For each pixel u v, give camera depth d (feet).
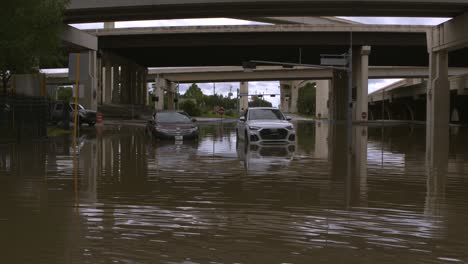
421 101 271.69
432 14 127.85
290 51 194.08
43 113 68.64
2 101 60.90
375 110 399.24
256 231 17.78
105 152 49.93
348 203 23.12
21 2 63.72
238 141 68.39
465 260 14.47
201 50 194.59
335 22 231.09
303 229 18.11
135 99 241.14
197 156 46.14
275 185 28.50
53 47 73.41
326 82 360.07
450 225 18.83
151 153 48.98
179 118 73.97
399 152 52.60
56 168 36.01
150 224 18.75
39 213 20.48
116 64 222.07
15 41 63.52
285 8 126.93
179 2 124.57
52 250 15.23
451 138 82.69
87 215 20.22
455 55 194.39
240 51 195.93
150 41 181.68
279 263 14.07
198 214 20.58
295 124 171.63
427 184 29.27
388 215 20.56
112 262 14.07
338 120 222.28
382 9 125.90
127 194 25.20
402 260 14.43
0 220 19.21
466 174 33.99
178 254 14.89
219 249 15.44
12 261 14.15
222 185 28.35
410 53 200.54
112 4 126.52
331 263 14.12
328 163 40.70
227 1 122.62
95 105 160.04
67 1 76.23
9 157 44.11
